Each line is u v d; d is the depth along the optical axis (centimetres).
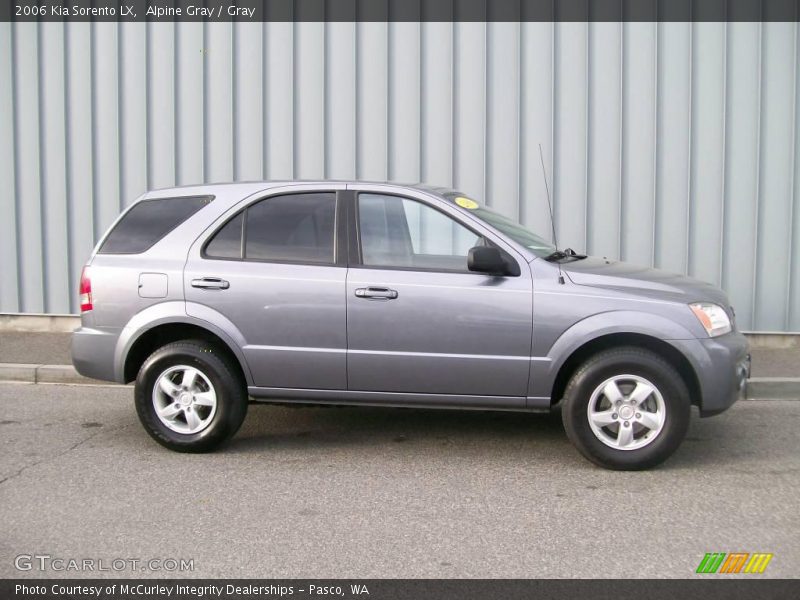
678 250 995
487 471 596
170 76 1040
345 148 1027
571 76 993
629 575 431
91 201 1060
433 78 1009
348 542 472
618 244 1000
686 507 524
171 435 631
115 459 622
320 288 608
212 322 617
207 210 641
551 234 1009
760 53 969
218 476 585
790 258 982
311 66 1023
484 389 602
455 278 601
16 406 780
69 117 1056
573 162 1000
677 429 582
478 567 440
